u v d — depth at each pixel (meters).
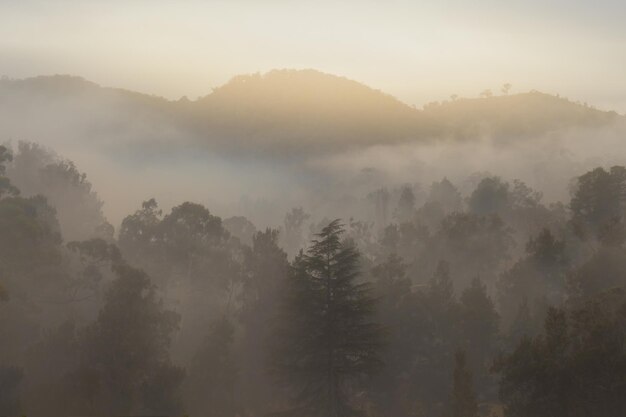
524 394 47.53
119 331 58.53
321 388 57.03
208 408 62.19
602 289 70.88
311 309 57.06
